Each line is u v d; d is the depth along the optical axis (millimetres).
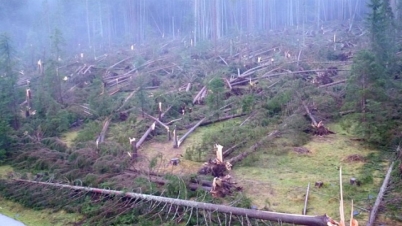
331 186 7391
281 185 7629
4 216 7371
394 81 11594
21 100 13469
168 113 12570
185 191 6938
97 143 9344
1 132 9805
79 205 7277
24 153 9508
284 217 5812
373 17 13383
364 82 9859
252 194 7324
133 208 6887
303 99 11953
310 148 9531
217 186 7168
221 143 9242
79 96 14398
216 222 6305
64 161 8844
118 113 12680
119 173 8234
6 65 11883
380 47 13070
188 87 15344
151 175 8203
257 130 9641
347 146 9445
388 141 8992
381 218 6117
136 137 10695
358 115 9430
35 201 7648
